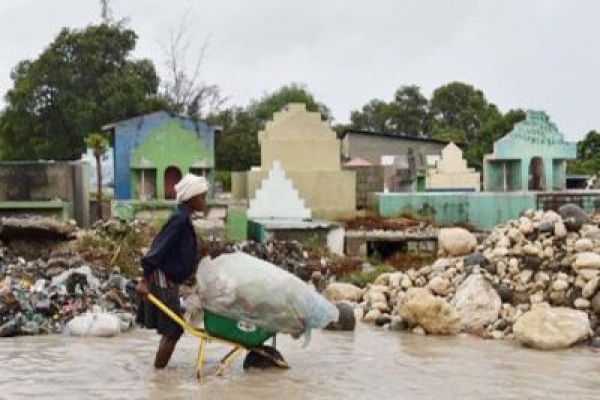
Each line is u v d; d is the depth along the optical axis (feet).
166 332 31.48
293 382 30.01
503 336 41.88
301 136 98.89
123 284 49.65
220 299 31.14
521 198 88.99
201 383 29.53
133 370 31.71
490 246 49.57
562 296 44.16
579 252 45.70
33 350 36.45
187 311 34.30
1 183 80.18
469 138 240.53
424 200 91.56
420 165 117.08
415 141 175.83
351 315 44.32
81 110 177.58
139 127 93.09
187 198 31.60
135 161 92.73
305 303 32.17
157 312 31.60
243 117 211.41
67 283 47.37
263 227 79.10
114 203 81.82
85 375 30.78
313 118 98.99
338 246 80.23
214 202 81.20
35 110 182.29
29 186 80.33
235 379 30.32
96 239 61.87
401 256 74.74
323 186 94.43
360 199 104.73
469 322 43.47
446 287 46.93
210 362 33.35
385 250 81.56
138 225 68.39
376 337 41.78
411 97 257.75
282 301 31.76
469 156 185.37
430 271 49.57
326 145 99.04
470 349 38.47
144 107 176.45
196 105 186.29
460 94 252.62
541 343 38.65
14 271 50.90
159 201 83.25
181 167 93.71
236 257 32.19
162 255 31.17
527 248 46.88
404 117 253.85
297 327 32.17
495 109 248.52
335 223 81.51
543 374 32.63
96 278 49.96
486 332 42.65
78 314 43.80
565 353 37.68
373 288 50.31
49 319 43.27
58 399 27.07
